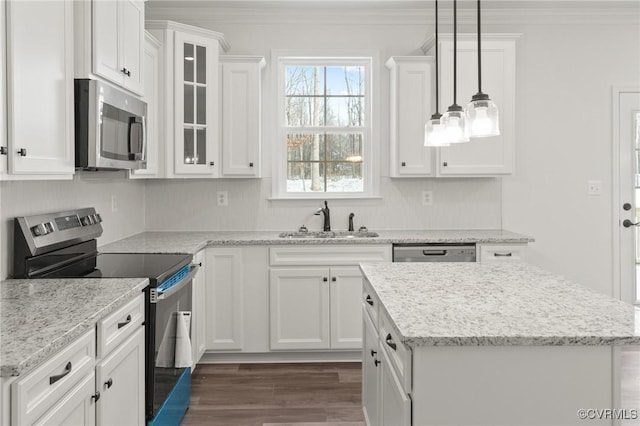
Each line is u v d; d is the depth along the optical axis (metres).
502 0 3.99
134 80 2.79
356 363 3.76
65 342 1.43
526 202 4.31
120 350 1.91
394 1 3.99
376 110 4.23
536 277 2.24
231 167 3.91
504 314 1.63
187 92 3.70
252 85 3.90
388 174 4.26
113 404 1.85
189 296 2.88
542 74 4.29
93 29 2.24
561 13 4.21
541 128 4.30
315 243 3.67
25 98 1.81
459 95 3.86
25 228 2.26
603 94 4.31
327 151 4.36
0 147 1.69
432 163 3.96
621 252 4.33
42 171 1.94
